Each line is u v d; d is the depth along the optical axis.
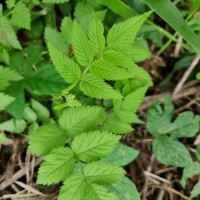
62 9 0.44
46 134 0.32
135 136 0.46
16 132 0.40
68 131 0.33
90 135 0.31
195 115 0.47
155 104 0.45
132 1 0.41
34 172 0.42
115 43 0.30
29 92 0.41
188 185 0.45
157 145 0.43
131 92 0.36
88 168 0.31
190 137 0.46
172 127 0.44
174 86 0.49
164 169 0.45
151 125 0.44
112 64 0.30
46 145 0.32
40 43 0.44
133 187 0.37
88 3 0.40
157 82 0.49
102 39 0.30
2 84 0.36
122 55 0.30
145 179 0.45
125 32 0.29
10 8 0.37
